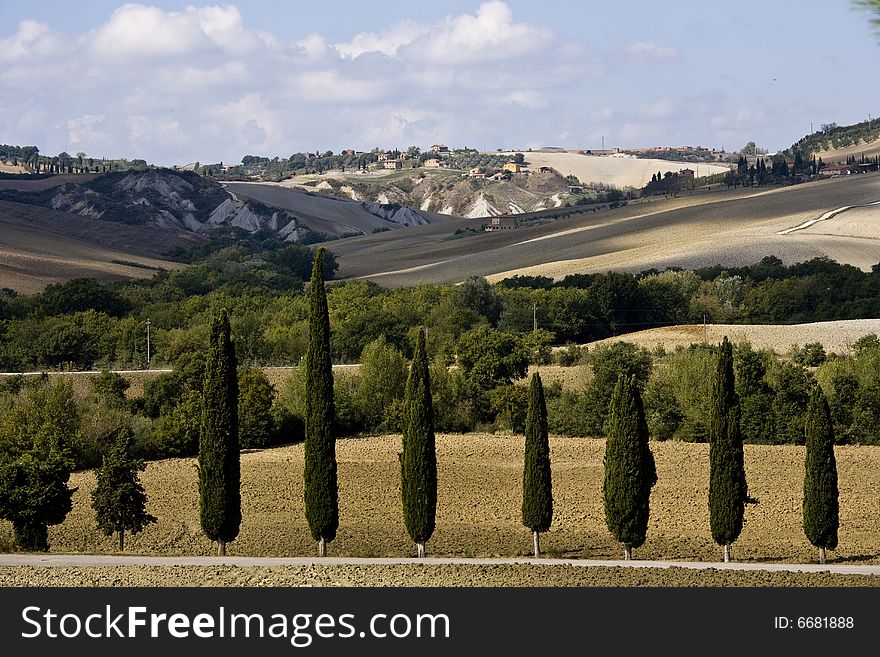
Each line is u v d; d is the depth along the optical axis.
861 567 106.44
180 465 191.25
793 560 115.31
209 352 115.00
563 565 102.00
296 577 94.62
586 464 181.88
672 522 141.62
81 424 193.50
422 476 114.81
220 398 114.31
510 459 188.50
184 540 130.38
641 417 113.00
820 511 112.75
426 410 115.81
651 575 95.88
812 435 113.56
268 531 134.75
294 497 160.00
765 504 152.50
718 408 112.94
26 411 191.50
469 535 131.50
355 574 95.88
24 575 95.25
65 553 115.50
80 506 155.62
